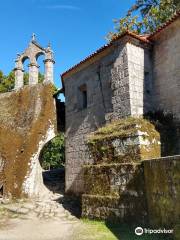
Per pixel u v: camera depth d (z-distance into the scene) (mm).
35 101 18047
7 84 33719
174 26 12352
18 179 16156
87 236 8211
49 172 24875
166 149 10703
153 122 11234
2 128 17578
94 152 11203
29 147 16875
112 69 13180
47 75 20031
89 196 10539
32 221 11422
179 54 12031
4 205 14211
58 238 8500
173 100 12031
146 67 13062
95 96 14945
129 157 9883
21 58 21484
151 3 24328
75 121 16438
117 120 12570
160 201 7520
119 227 8984
